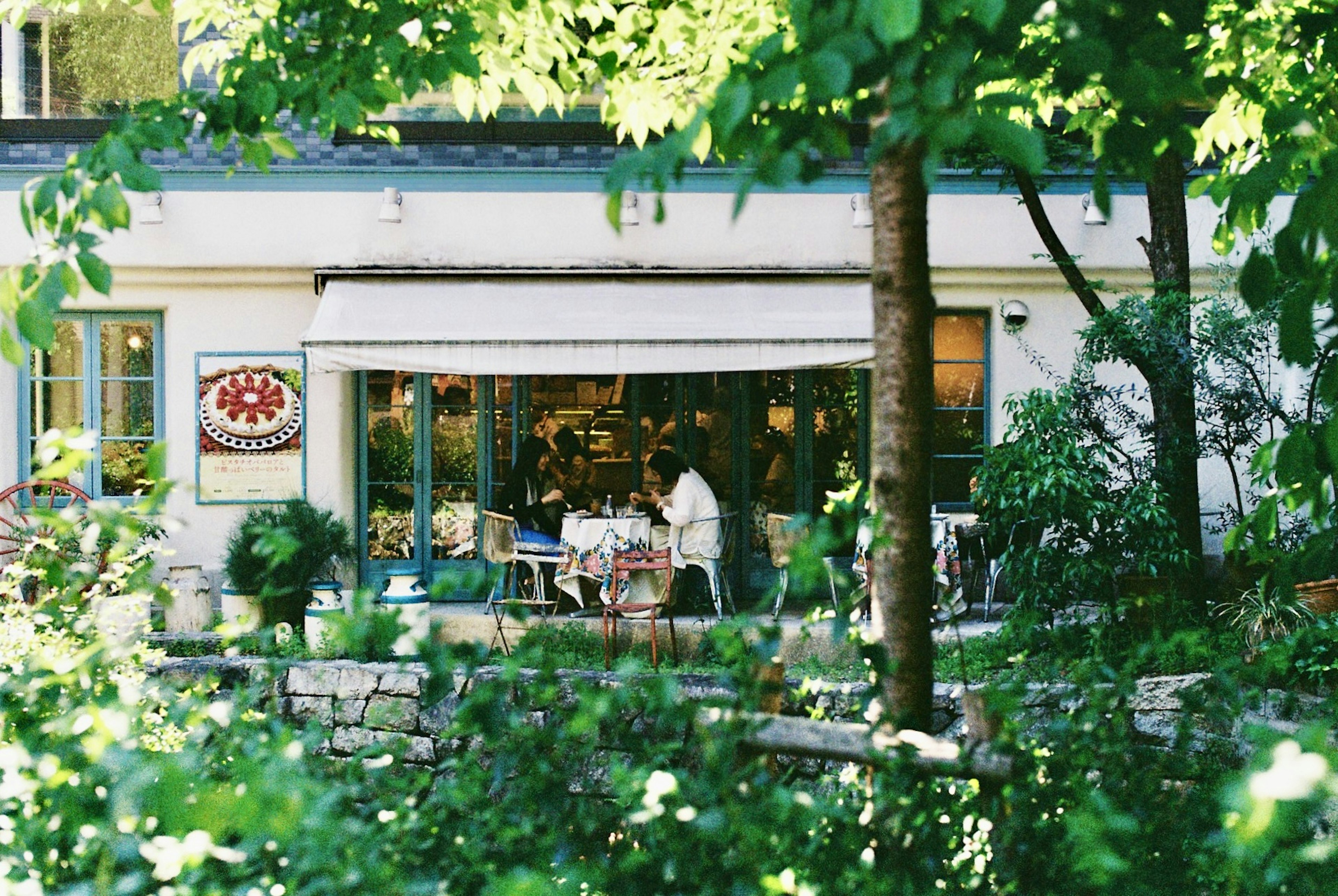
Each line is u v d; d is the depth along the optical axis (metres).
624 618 10.41
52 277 3.53
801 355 11.03
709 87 5.61
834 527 2.78
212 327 12.53
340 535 11.45
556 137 12.64
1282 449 3.31
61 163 12.55
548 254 12.66
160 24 12.68
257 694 3.15
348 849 2.41
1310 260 2.87
